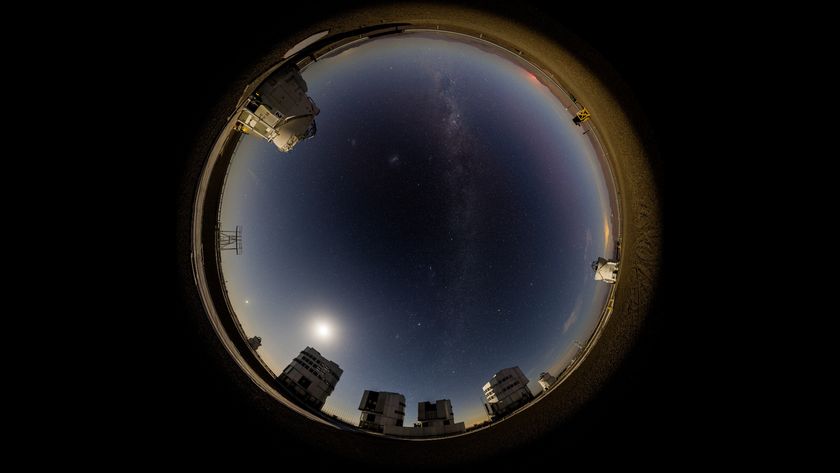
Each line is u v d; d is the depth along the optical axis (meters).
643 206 4.81
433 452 5.17
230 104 5.48
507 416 6.07
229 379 4.82
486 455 5.02
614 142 5.40
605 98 5.00
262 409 4.85
